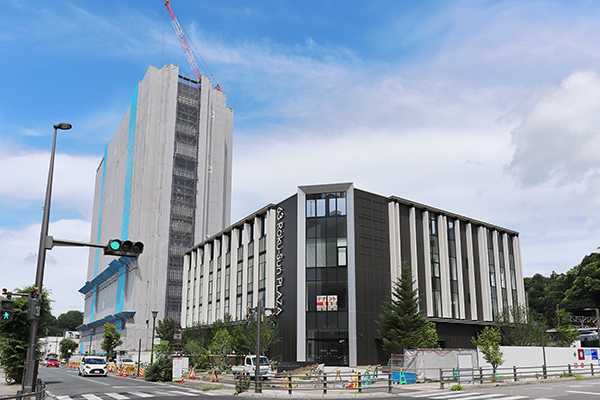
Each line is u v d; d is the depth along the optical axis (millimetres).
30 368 15547
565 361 41031
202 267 77062
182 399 21906
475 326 54594
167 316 97438
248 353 48125
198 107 114562
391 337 42156
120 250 16703
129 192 111500
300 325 46188
